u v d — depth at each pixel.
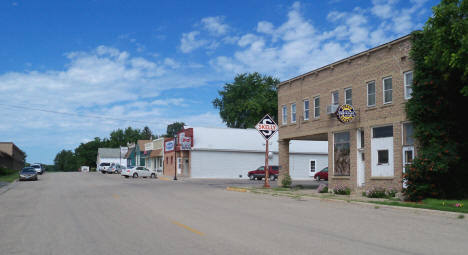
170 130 134.62
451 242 9.12
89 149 146.00
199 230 10.59
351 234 10.07
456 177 17.84
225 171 50.59
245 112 73.12
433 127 18.05
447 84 17.91
